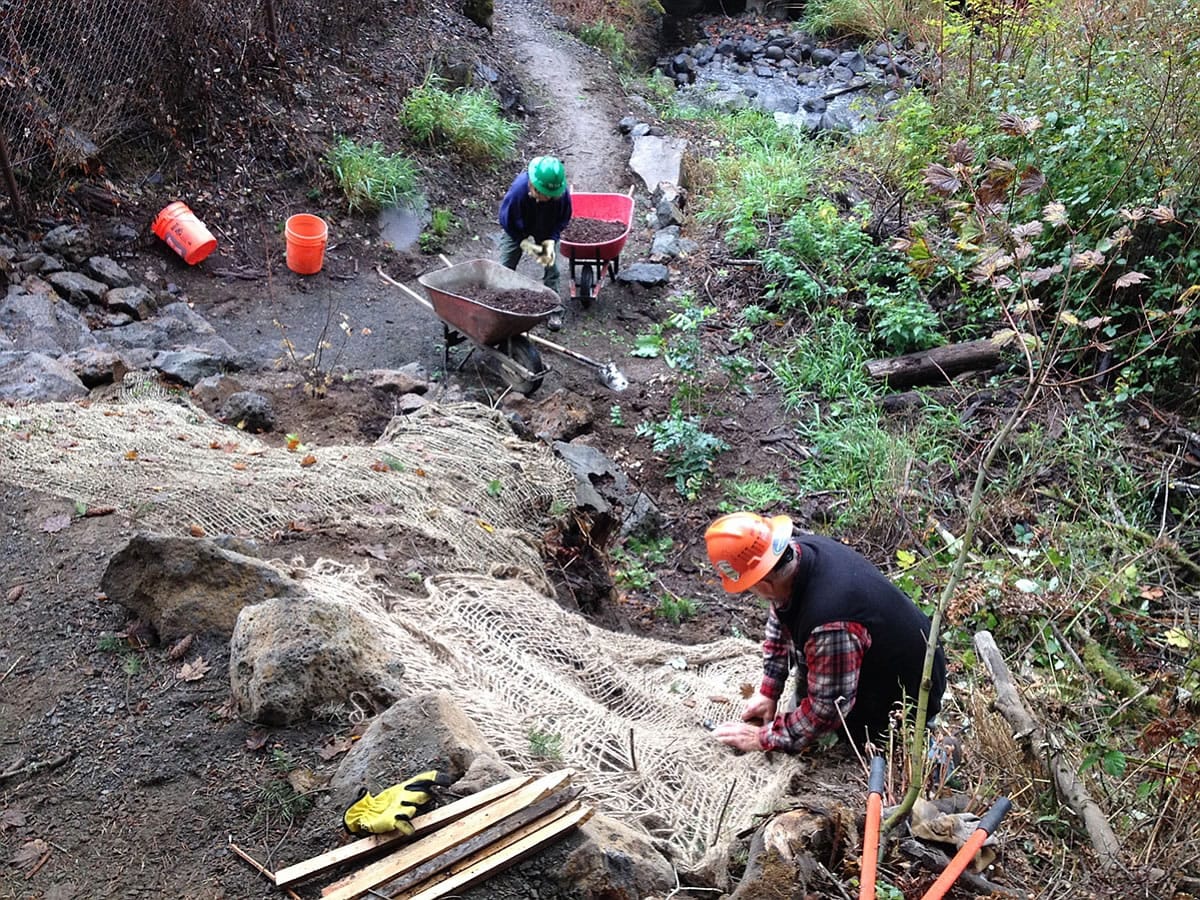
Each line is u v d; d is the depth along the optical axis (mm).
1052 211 3584
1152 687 5281
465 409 6152
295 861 2822
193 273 9125
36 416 5363
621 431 8312
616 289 10102
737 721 4066
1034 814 3762
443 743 3006
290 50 11148
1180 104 8453
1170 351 8141
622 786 3291
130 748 3230
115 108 9227
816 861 2895
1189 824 3531
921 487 7621
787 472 8055
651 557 7004
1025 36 10445
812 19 17266
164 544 3709
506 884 2678
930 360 8742
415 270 10055
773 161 11648
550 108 13273
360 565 4375
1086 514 7246
